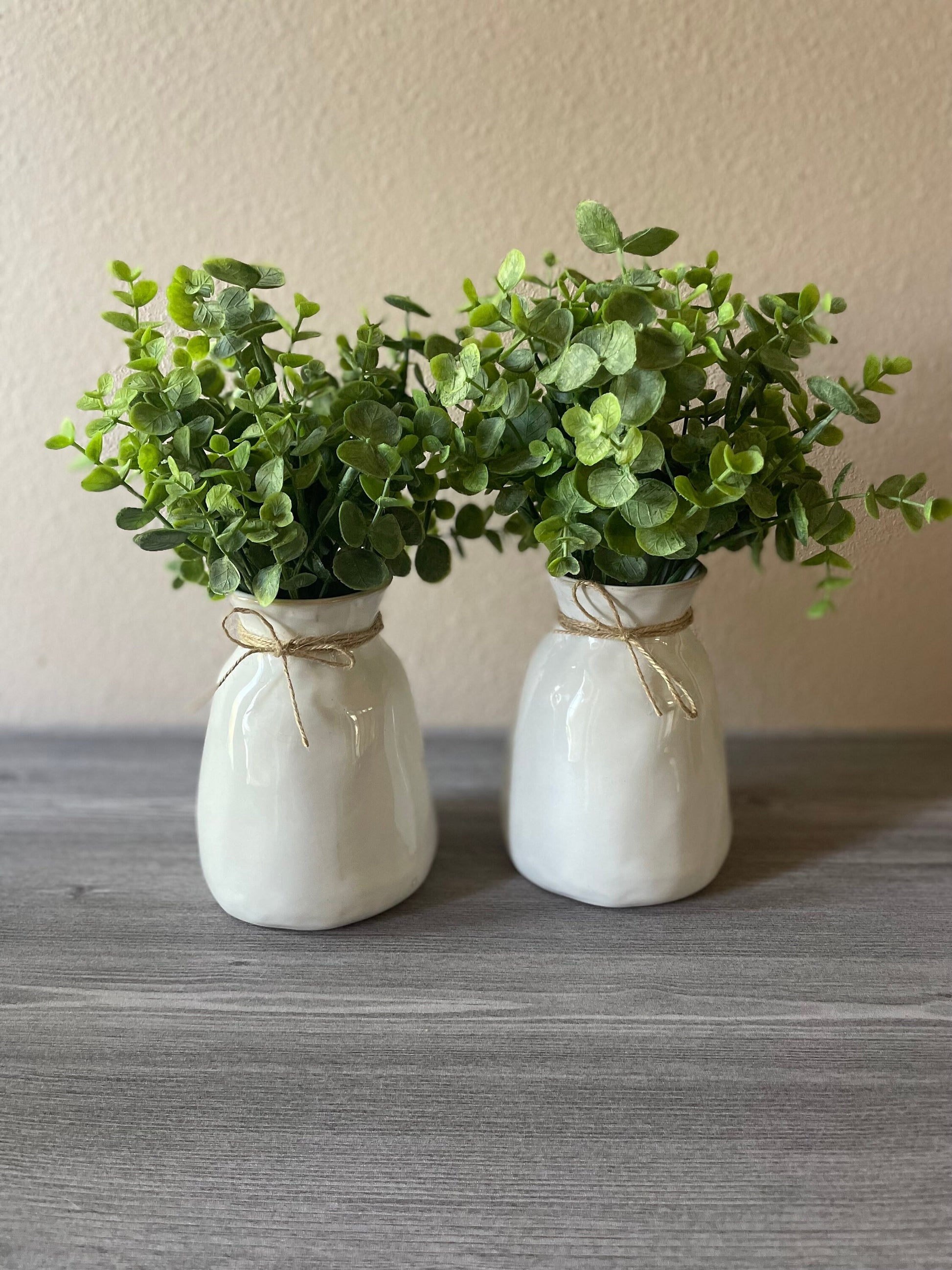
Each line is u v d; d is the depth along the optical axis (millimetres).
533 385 585
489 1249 436
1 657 910
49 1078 526
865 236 754
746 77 719
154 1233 444
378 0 707
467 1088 518
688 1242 438
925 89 716
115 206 760
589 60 719
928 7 697
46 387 811
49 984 595
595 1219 448
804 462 586
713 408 568
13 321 791
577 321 539
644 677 604
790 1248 435
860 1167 472
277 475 521
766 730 918
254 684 594
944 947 621
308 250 771
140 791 830
